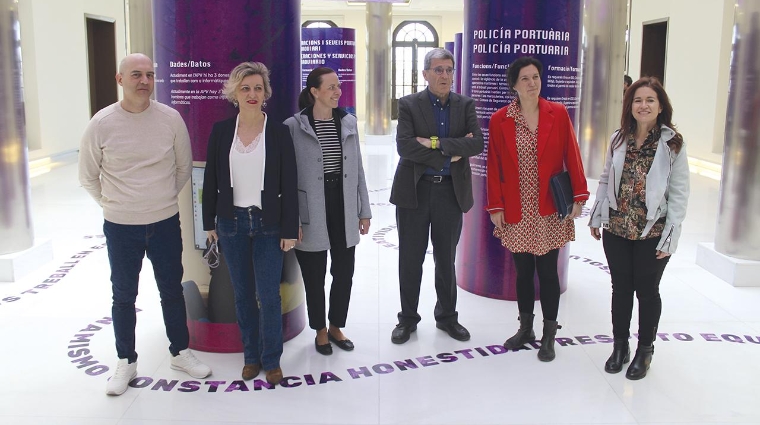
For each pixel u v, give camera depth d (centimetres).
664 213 339
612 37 1091
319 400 333
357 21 2625
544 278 378
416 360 382
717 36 1209
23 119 565
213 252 381
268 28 373
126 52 1717
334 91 356
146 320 453
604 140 1131
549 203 368
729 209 547
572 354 392
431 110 385
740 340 416
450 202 395
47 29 1295
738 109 534
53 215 818
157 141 328
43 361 383
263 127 332
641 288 351
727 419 314
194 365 360
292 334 414
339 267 384
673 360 384
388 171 1222
